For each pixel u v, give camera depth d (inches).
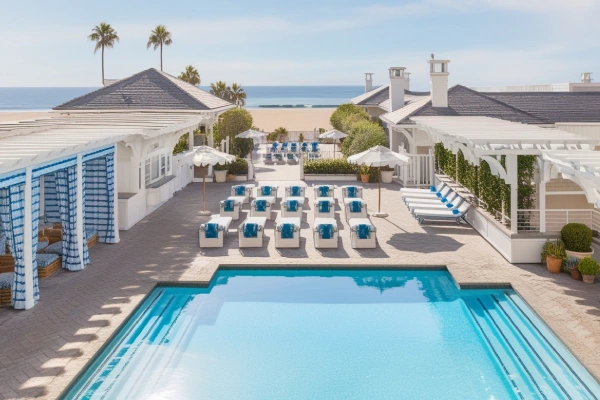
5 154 386.6
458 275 507.8
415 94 1595.7
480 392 318.0
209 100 1150.3
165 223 748.0
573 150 486.0
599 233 549.3
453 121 830.5
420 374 340.5
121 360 358.6
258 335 401.1
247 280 531.5
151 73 1170.0
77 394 313.7
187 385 326.0
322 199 787.4
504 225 582.2
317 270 547.8
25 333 378.9
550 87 1413.6
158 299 475.5
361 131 1242.0
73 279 503.5
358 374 340.5
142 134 636.7
